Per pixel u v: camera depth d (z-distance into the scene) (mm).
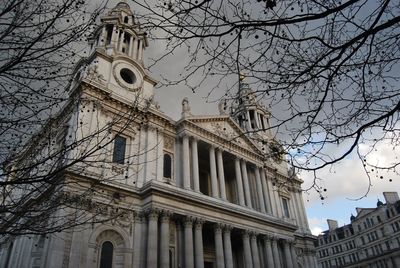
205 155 46281
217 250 33688
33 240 30625
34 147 11984
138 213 31500
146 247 29688
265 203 47625
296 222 53188
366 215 97250
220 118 46406
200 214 34000
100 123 33969
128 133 36469
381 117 7254
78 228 26797
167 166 39156
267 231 40688
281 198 53250
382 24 6367
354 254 98812
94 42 45594
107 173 31656
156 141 38875
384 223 90812
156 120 40188
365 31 6547
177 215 32594
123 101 36844
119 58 42281
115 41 42281
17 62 9133
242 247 40312
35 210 10852
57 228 11641
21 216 10672
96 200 28797
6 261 36719
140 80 42844
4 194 11125
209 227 36531
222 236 35719
